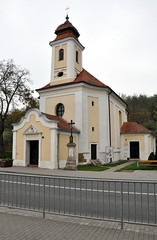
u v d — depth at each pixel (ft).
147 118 233.96
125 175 58.54
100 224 19.72
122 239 16.15
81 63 111.86
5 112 117.60
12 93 117.60
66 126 88.07
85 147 92.68
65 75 102.78
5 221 20.35
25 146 84.17
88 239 16.10
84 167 80.89
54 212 22.18
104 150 98.37
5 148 146.41
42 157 79.30
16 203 25.31
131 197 30.76
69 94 97.30
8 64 116.57
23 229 18.16
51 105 101.24
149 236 16.78
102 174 60.59
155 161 77.00
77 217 20.81
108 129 101.40
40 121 81.35
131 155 118.32
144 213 23.56
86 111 95.71
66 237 16.44
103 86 101.55
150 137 121.49
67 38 104.53
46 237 16.42
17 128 86.99
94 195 32.01
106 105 102.53
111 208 25.49
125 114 143.74
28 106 128.06
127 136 120.37
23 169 73.20
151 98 275.18
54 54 107.65
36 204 26.18
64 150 82.43
